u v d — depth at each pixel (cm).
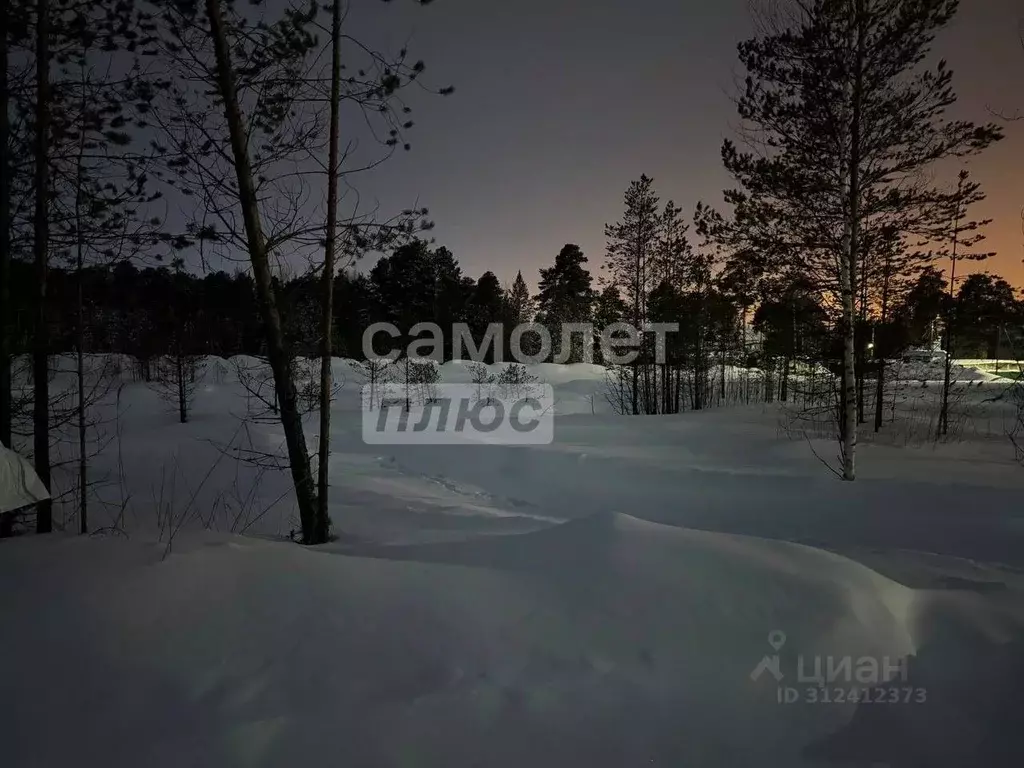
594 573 358
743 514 880
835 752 235
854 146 1007
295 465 600
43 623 308
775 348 1942
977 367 2484
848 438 994
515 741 235
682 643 296
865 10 959
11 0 552
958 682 276
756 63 1041
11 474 448
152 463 1080
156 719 246
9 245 604
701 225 1153
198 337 1609
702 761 229
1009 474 970
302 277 618
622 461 1172
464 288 4369
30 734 239
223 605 331
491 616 323
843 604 320
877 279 1380
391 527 676
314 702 256
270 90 579
